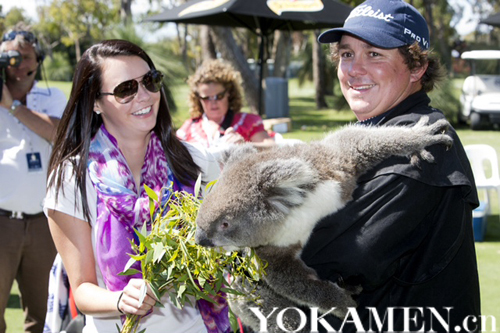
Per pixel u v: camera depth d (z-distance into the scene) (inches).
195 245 89.1
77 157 103.6
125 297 89.6
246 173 88.0
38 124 166.2
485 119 620.7
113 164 105.0
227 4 331.3
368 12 92.4
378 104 95.2
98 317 105.3
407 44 90.7
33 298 173.8
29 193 166.6
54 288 122.8
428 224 84.4
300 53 1124.5
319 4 344.2
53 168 104.1
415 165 81.8
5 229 166.1
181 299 90.8
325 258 84.6
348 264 82.4
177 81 474.3
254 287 94.7
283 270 87.9
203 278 87.8
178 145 113.3
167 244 88.1
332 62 108.0
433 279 84.5
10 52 173.6
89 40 1294.3
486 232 303.1
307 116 795.4
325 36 98.3
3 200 165.3
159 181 107.7
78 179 101.6
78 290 99.1
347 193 84.0
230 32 674.2
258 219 85.7
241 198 86.2
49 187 103.0
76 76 106.2
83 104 104.9
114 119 106.7
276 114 729.0
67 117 105.5
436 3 1192.2
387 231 80.5
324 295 85.5
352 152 86.2
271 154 92.0
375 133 86.8
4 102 165.2
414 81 95.7
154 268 88.4
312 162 87.0
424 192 81.4
